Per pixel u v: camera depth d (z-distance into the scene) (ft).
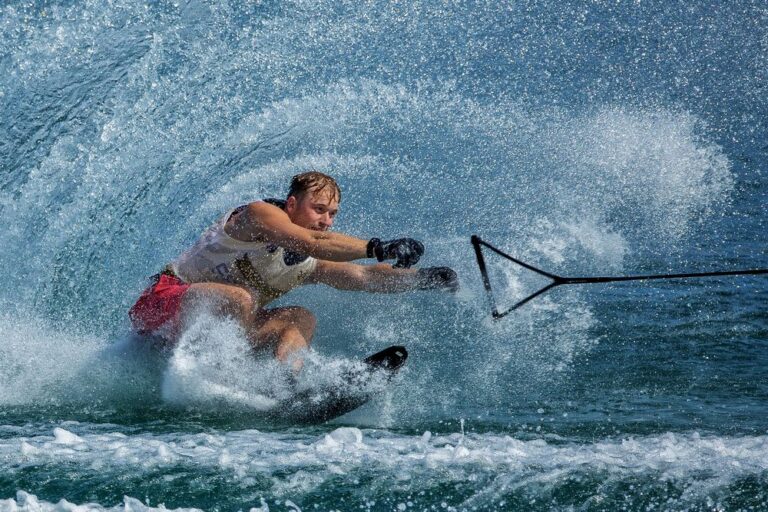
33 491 39.83
